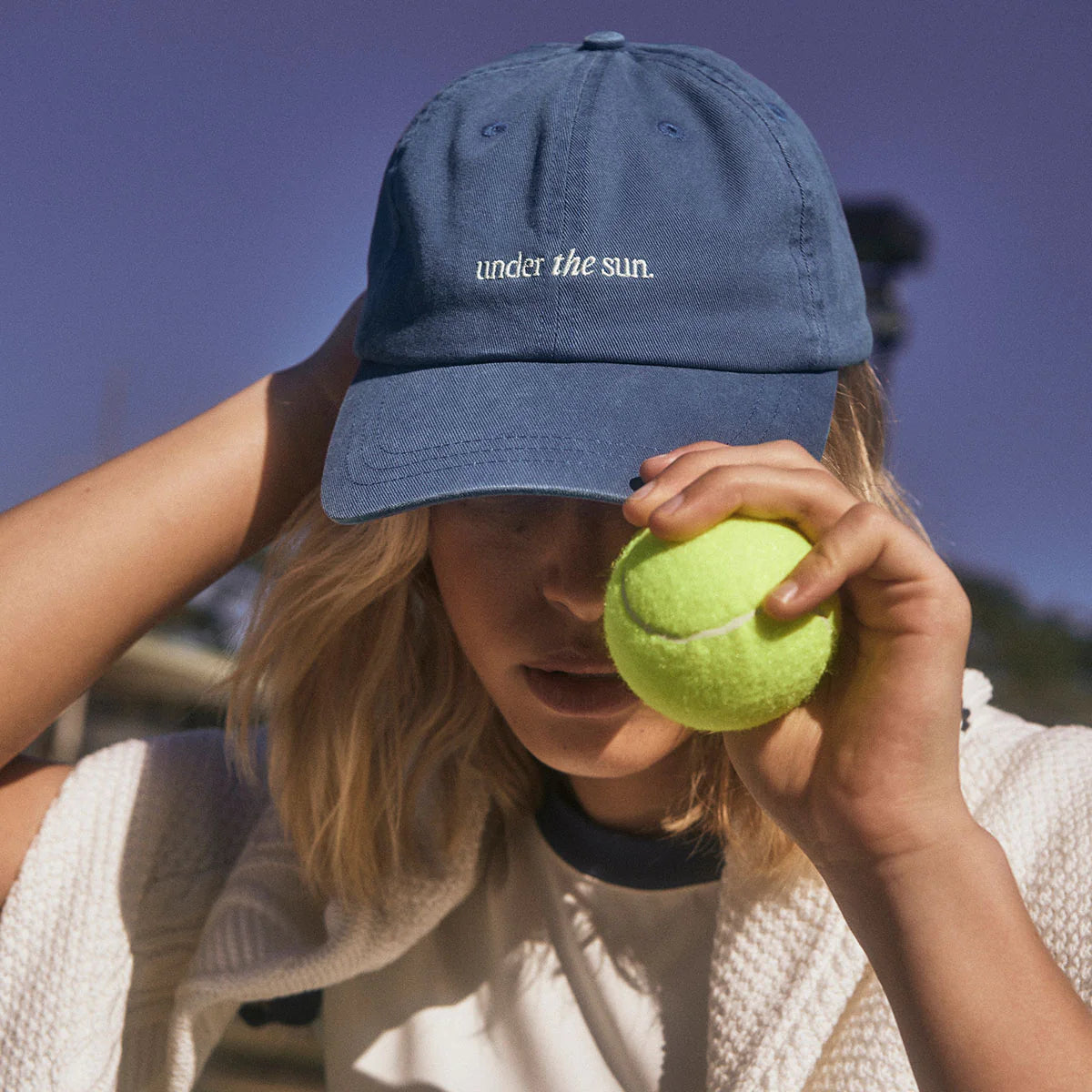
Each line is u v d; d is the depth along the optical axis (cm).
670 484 103
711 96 133
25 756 155
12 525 144
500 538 125
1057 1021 94
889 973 101
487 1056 144
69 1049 136
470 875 147
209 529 147
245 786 162
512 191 128
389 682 150
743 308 125
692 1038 135
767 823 129
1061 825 123
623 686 125
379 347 135
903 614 100
